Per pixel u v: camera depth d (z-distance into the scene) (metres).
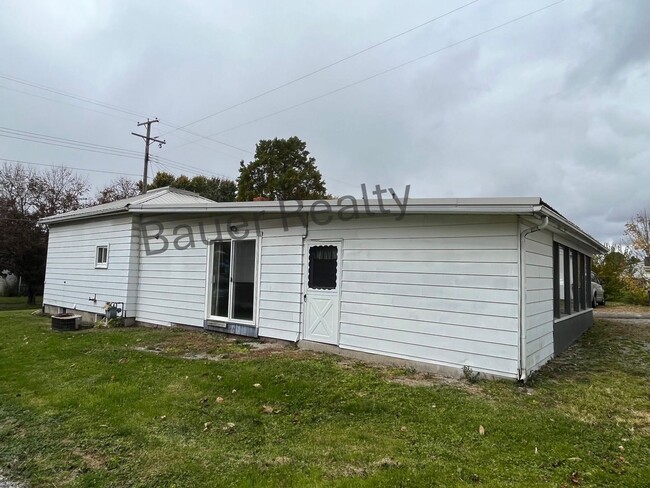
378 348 6.28
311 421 3.98
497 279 5.28
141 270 10.75
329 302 7.02
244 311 8.43
